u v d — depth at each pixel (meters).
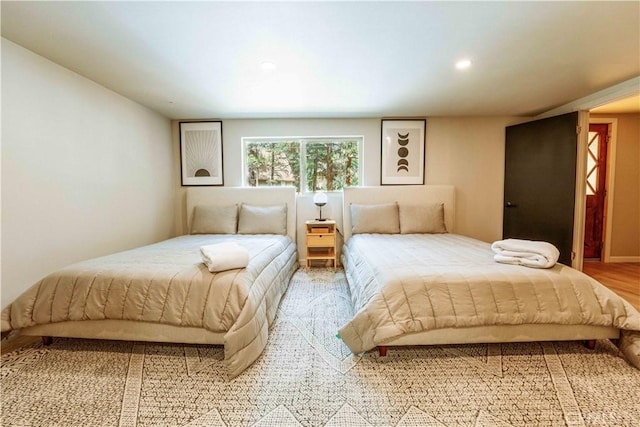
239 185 4.09
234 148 4.05
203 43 1.97
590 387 1.53
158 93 2.96
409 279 1.78
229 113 3.75
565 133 3.26
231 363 1.61
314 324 2.25
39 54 2.11
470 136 4.05
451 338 1.72
